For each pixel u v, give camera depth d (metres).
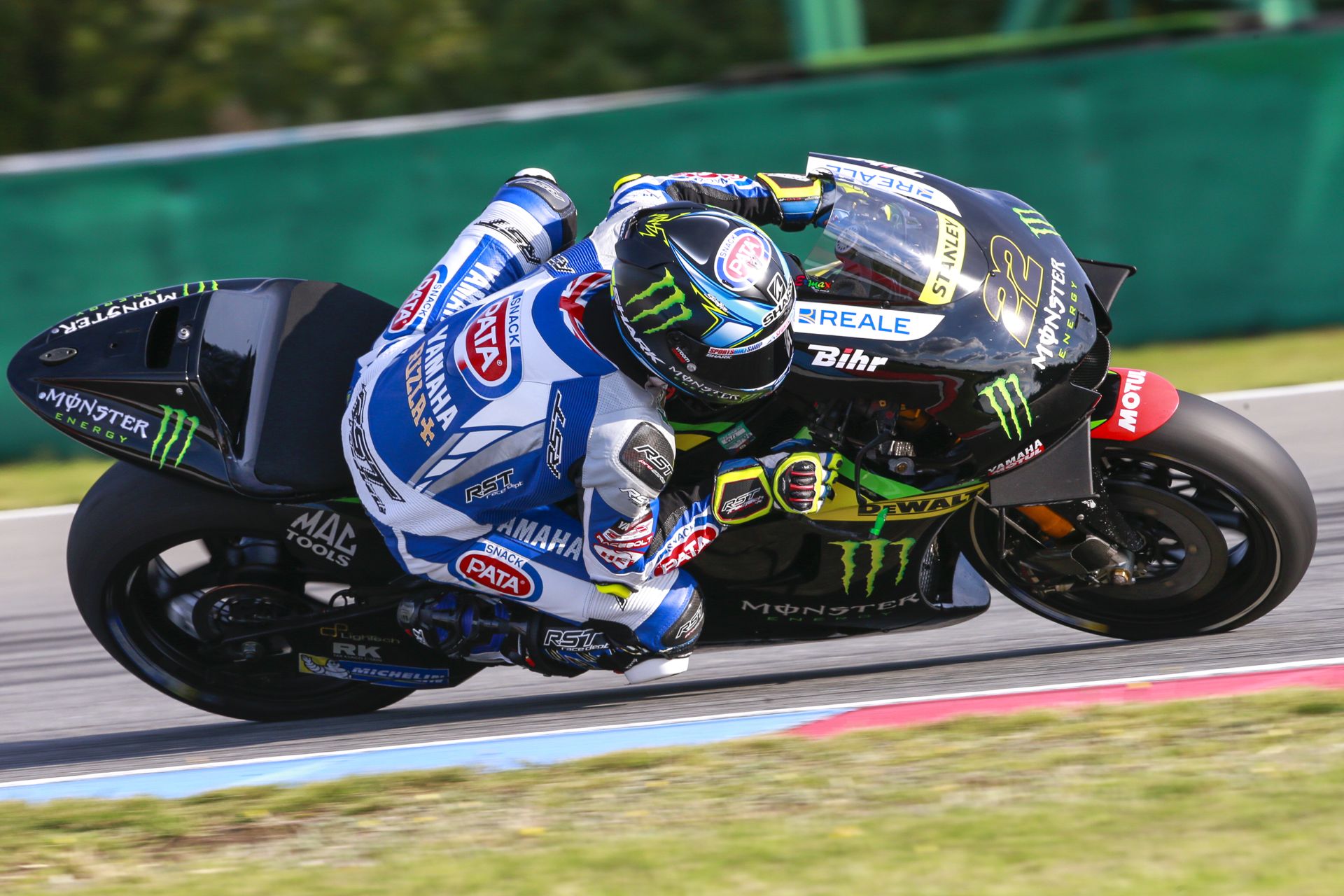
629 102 26.81
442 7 47.78
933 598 14.26
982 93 26.78
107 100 46.66
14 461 26.70
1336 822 10.44
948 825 10.99
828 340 12.28
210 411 13.90
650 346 11.14
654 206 12.02
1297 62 26.64
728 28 48.12
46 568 21.25
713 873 10.58
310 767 13.30
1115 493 13.75
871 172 13.34
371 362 13.57
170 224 26.36
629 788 12.19
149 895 10.98
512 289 12.81
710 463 12.90
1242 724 12.16
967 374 12.16
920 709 13.32
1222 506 14.27
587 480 11.53
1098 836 10.62
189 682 15.34
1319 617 15.27
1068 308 12.62
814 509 12.33
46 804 12.92
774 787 11.95
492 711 15.76
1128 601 14.59
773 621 14.13
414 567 13.34
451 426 12.35
